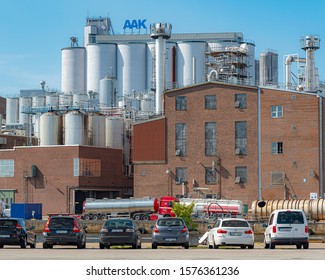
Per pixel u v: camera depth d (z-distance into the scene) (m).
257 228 87.56
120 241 52.75
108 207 116.19
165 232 53.09
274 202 103.06
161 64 144.50
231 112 122.38
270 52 186.50
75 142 135.00
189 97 125.00
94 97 172.38
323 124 117.88
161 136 126.06
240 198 120.81
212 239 54.69
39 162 133.38
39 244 73.00
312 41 139.12
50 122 137.62
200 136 123.94
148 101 165.75
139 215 115.12
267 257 39.75
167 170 125.00
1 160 136.25
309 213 100.12
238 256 40.78
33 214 118.50
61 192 131.25
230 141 122.06
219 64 147.50
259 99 120.75
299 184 117.56
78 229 53.75
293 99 118.75
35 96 187.88
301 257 39.78
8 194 135.12
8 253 45.09
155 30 145.12
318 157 116.88
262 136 120.31
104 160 135.25
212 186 122.50
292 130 118.44
